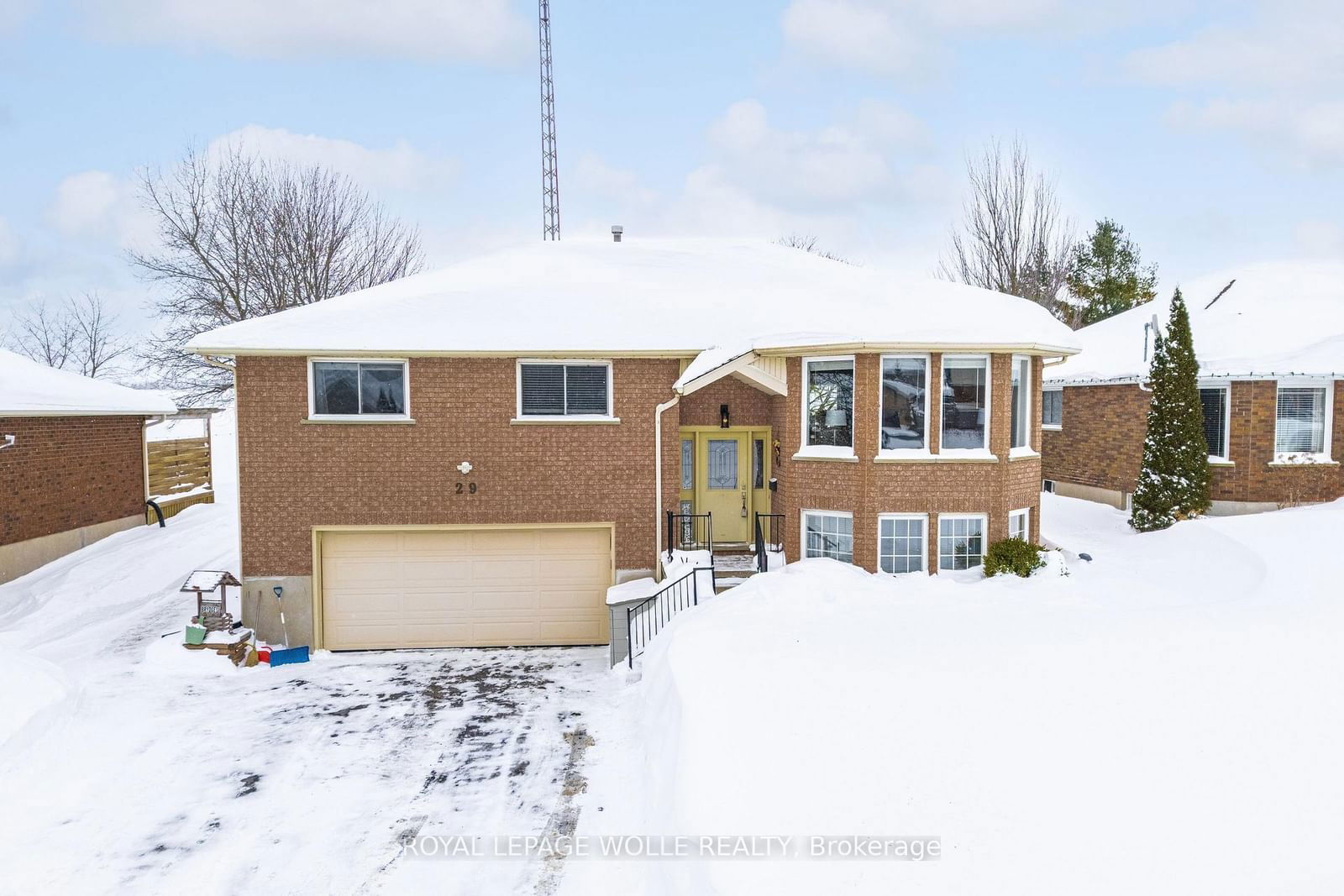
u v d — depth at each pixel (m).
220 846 7.86
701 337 15.09
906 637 9.67
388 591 15.19
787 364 14.53
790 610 11.16
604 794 8.77
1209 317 23.28
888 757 6.84
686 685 8.95
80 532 18.89
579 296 16.38
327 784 9.16
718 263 18.56
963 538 13.91
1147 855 5.27
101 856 7.68
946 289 17.02
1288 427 18.12
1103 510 19.81
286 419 14.70
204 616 14.02
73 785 9.18
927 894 5.14
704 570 13.94
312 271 33.69
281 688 12.68
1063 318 36.84
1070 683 7.82
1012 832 5.68
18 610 15.45
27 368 19.62
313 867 7.47
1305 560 12.62
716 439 16.22
